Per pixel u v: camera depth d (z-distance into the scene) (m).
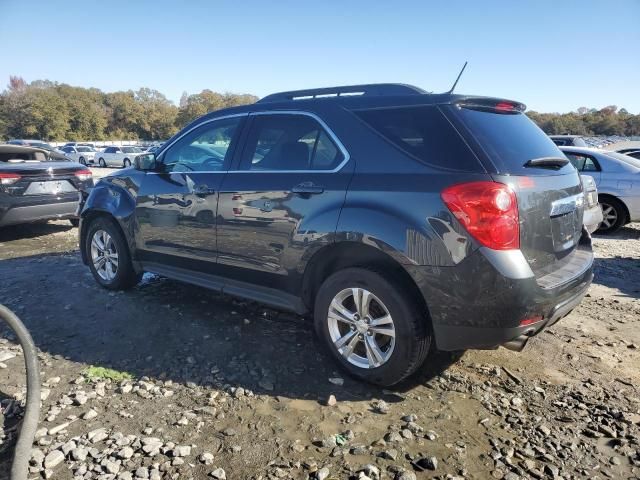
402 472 2.40
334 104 3.45
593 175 9.27
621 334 4.19
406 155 3.01
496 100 3.23
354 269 3.14
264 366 3.48
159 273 4.54
